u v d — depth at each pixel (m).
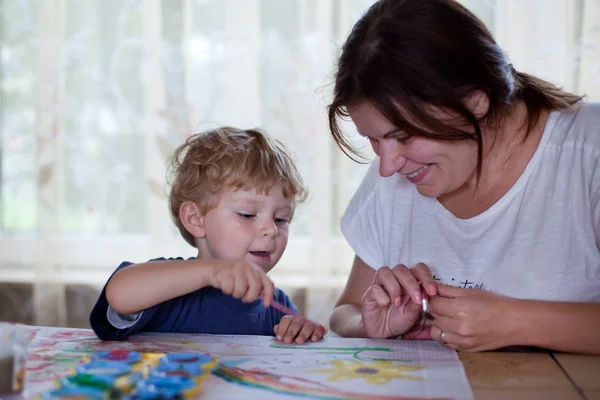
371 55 0.96
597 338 0.94
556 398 0.76
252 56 2.13
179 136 2.13
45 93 2.17
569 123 1.16
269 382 0.80
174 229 2.15
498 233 1.20
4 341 0.77
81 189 2.26
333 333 1.39
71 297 2.21
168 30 2.13
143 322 1.09
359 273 1.40
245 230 1.36
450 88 0.95
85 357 0.85
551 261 1.16
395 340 1.03
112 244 2.25
